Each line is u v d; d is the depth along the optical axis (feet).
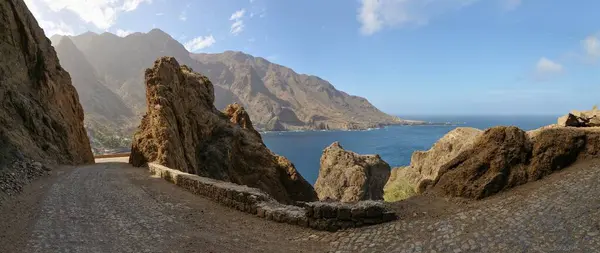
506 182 39.50
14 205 48.98
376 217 37.88
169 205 52.06
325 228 38.75
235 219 44.75
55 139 118.52
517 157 40.75
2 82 105.09
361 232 36.22
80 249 32.45
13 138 90.68
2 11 116.37
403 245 31.22
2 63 110.83
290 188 184.75
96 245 33.68
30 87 124.06
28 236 35.86
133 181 76.33
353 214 38.04
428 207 39.86
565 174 37.93
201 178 63.87
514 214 32.19
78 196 57.57
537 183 38.22
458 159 44.70
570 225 27.91
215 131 171.32
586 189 33.14
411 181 119.85
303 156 585.63
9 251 31.53
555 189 35.22
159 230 39.17
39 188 63.46
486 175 40.57
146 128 124.06
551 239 26.73
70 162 119.34
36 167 80.23
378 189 205.46
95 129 640.99
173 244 34.47
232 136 171.83
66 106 148.25
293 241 36.42
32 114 110.32
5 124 96.02
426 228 33.78
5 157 75.82
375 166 210.59
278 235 38.45
